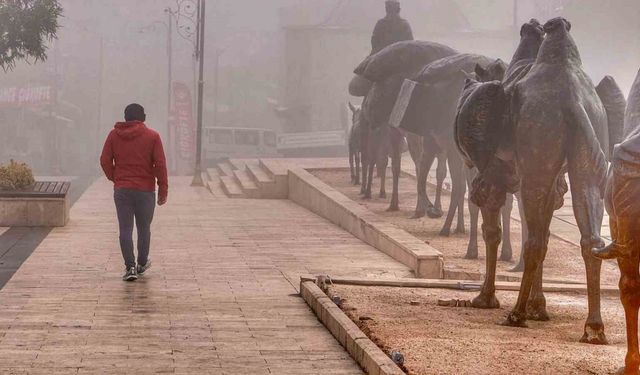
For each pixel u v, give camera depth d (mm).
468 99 11688
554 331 11117
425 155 22594
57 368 9789
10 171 23359
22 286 14719
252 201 32625
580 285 14344
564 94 10992
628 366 8344
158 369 9828
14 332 11430
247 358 10367
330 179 32562
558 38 11258
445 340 10281
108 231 22203
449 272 16500
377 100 22984
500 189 12414
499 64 13688
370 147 27047
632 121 9156
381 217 22312
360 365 9984
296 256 18578
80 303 13352
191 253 18812
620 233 8125
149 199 15469
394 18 25312
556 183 12242
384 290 13852
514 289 14188
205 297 13977
